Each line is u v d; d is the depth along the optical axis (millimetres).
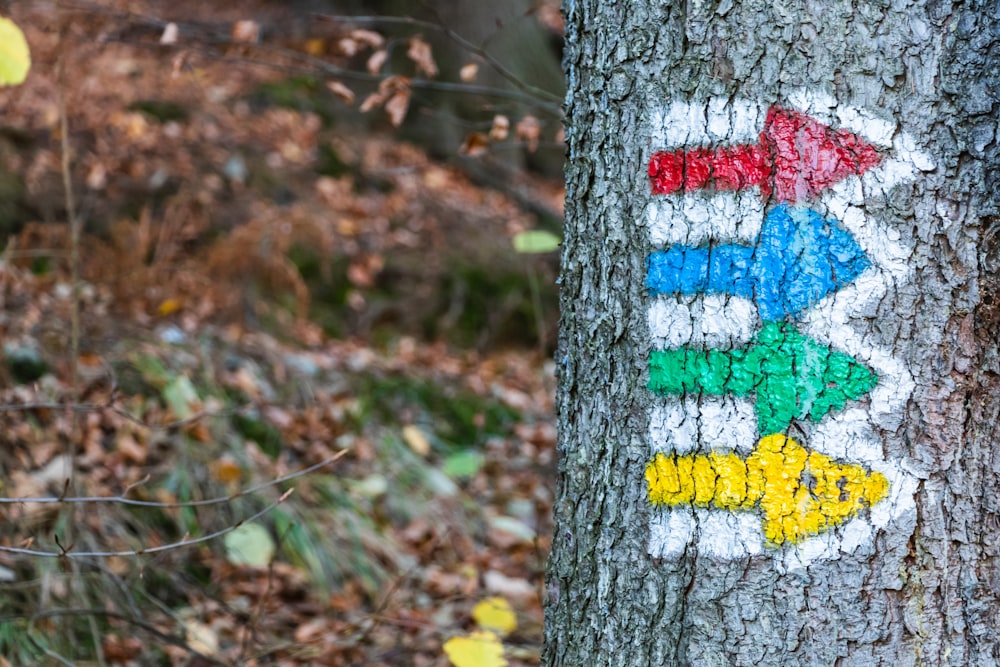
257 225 6094
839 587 1884
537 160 9398
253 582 3869
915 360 1854
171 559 3762
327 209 7281
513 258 7469
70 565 3451
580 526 2164
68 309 4895
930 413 1862
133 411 4359
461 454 4652
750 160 1888
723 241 1916
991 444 1890
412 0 8758
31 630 3160
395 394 5555
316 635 3578
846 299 1854
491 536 4625
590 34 2080
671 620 2004
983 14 1824
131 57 8102
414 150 8805
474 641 2811
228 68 8719
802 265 1867
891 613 1882
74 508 3463
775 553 1906
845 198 1848
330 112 8742
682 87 1938
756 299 1892
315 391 5230
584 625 2152
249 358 5281
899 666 1881
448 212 7906
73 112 7059
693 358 1952
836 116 1843
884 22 1825
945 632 1881
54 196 6043
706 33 1906
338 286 6629
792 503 1891
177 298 5430
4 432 3924
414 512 4625
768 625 1915
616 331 2064
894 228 1844
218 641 3486
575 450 2174
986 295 1856
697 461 1956
